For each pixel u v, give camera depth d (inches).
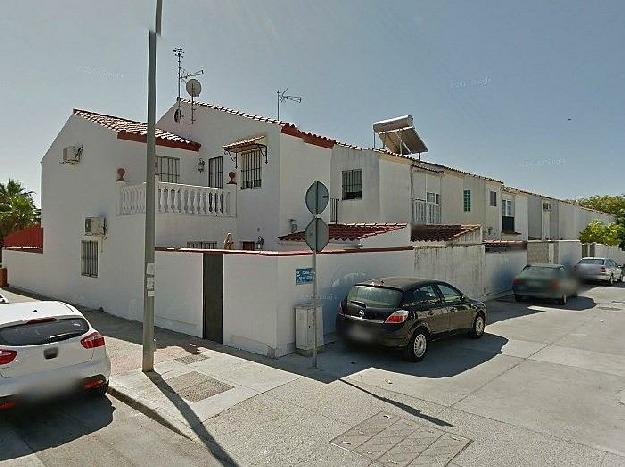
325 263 322.3
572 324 403.9
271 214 479.2
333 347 310.8
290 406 206.2
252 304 298.2
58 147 558.9
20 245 748.6
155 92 264.8
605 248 1074.1
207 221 460.1
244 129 508.1
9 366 185.0
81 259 507.2
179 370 258.8
